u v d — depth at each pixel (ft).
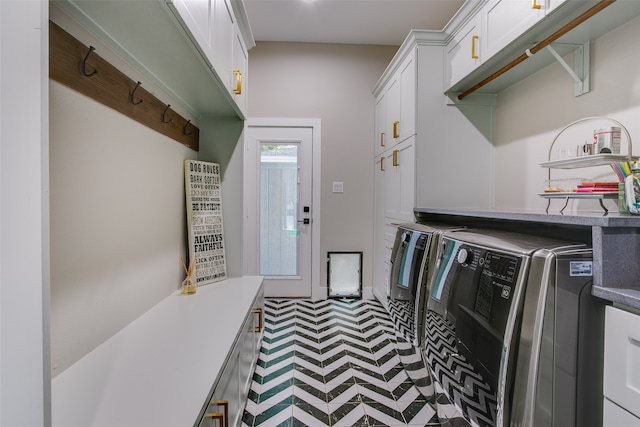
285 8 9.29
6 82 1.47
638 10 4.35
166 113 5.57
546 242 3.41
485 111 7.66
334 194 11.51
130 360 3.50
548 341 2.85
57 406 2.71
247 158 11.32
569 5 4.43
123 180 4.29
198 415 2.66
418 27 10.28
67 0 3.04
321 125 11.41
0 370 1.50
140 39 3.77
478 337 3.43
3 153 1.47
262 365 6.74
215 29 4.67
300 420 5.11
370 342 7.88
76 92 3.40
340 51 11.41
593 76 5.19
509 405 2.94
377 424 5.03
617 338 2.63
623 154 4.58
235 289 6.26
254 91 11.28
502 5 5.63
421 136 7.52
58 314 3.19
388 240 9.74
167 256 5.70
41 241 1.61
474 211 5.10
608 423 2.71
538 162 6.41
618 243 2.85
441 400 4.73
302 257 11.55
